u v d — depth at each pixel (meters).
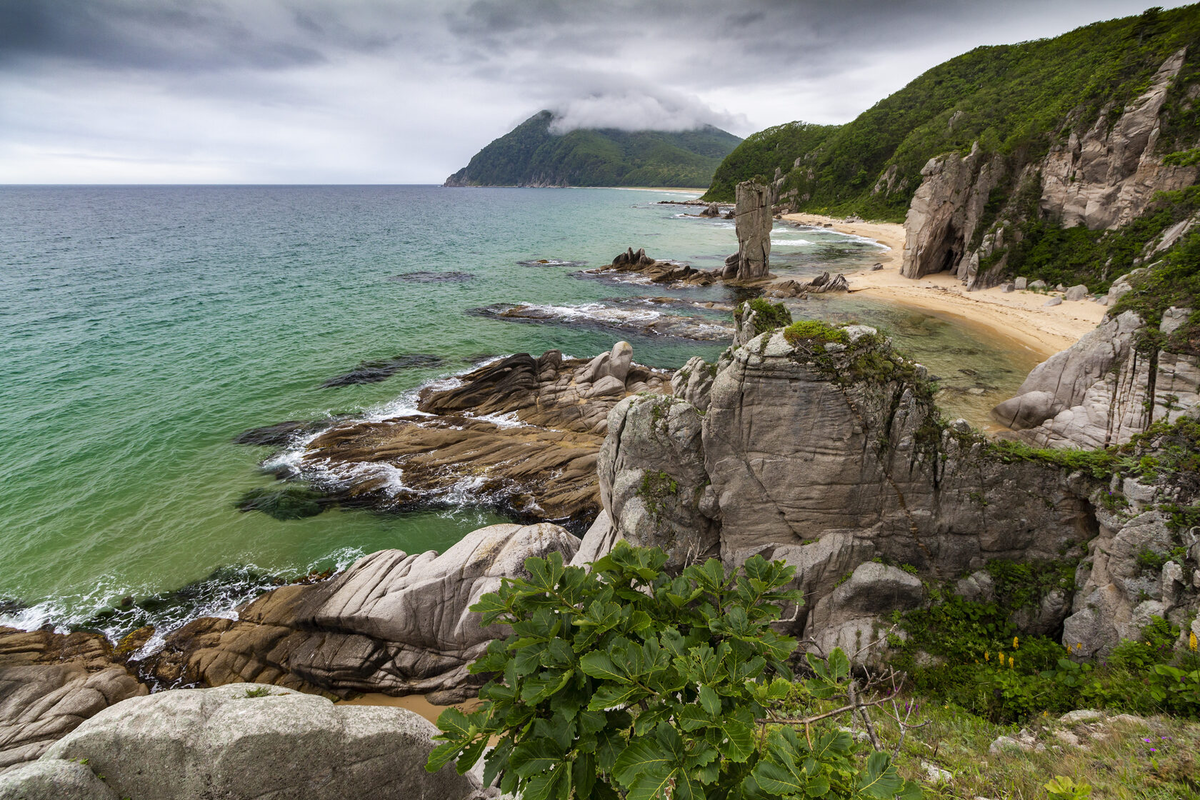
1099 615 9.32
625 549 3.96
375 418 26.28
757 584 3.76
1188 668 7.71
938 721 7.99
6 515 19.28
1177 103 40.78
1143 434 10.22
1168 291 18.83
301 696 4.75
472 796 5.41
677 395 13.41
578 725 3.11
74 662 13.84
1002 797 5.33
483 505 20.00
